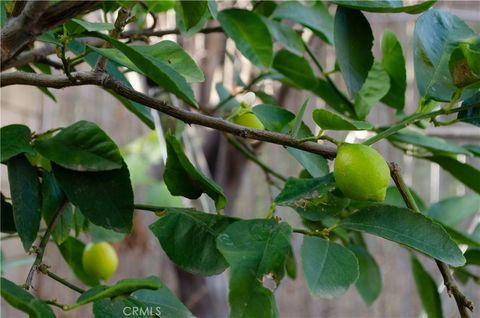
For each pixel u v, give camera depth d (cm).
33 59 130
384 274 319
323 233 107
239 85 164
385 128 136
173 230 111
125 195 111
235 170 212
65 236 123
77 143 111
